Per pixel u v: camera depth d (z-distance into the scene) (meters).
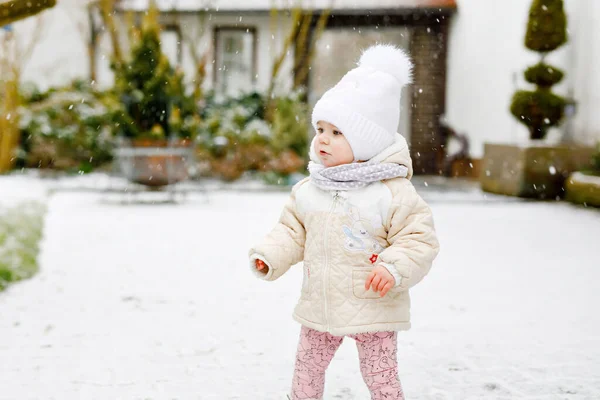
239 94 16.83
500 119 14.68
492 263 6.38
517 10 13.86
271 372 3.24
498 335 3.95
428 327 4.11
